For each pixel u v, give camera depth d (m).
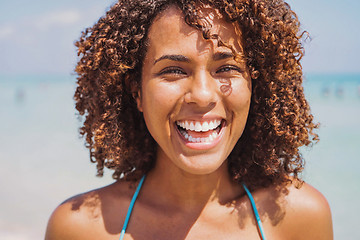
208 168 2.04
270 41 2.18
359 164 9.09
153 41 2.06
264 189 2.42
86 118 2.56
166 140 2.10
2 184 8.67
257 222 2.31
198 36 1.96
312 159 9.52
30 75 129.12
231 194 2.41
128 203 2.36
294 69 2.28
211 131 2.08
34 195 7.91
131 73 2.30
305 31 2.34
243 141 2.46
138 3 2.16
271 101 2.29
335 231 5.99
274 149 2.41
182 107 2.02
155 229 2.27
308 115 2.50
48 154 11.54
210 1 2.01
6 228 6.41
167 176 2.33
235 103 2.05
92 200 2.40
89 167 9.93
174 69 2.02
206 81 1.98
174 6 2.02
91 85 2.47
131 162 2.56
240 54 2.02
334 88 47.19
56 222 2.35
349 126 14.74
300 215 2.36
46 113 22.19
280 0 2.33
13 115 21.73
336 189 7.46
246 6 2.12
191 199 2.31
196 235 2.24
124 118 2.46
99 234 2.27
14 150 12.23
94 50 2.38
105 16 2.43
